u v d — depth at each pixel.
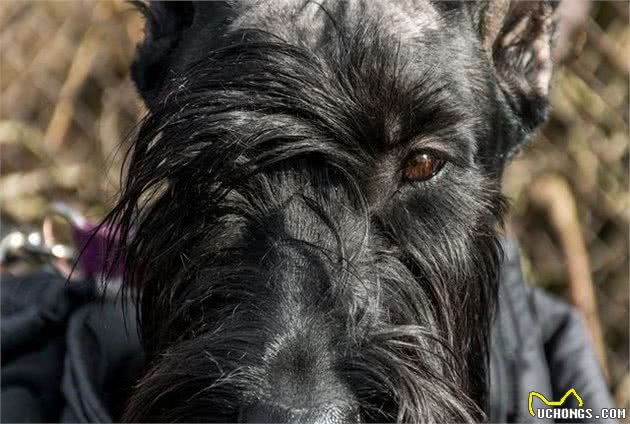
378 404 2.94
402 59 3.31
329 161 3.20
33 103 8.19
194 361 3.04
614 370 7.97
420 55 3.39
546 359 4.70
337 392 2.85
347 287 3.07
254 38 3.39
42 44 8.12
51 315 4.10
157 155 3.34
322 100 3.18
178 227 3.34
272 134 3.16
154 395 3.12
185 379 3.04
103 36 7.99
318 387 2.85
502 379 4.26
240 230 3.22
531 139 4.18
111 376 4.11
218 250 3.23
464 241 3.48
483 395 3.86
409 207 3.36
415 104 3.25
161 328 3.40
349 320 3.02
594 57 7.87
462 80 3.52
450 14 3.62
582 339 4.80
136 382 3.66
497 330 4.38
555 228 7.77
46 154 7.96
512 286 4.55
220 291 3.17
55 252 4.67
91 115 8.16
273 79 3.22
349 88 3.21
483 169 3.67
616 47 7.84
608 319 8.05
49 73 8.14
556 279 7.88
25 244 4.70
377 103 3.20
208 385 2.99
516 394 4.25
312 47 3.35
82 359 3.88
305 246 3.11
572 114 7.81
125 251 3.56
